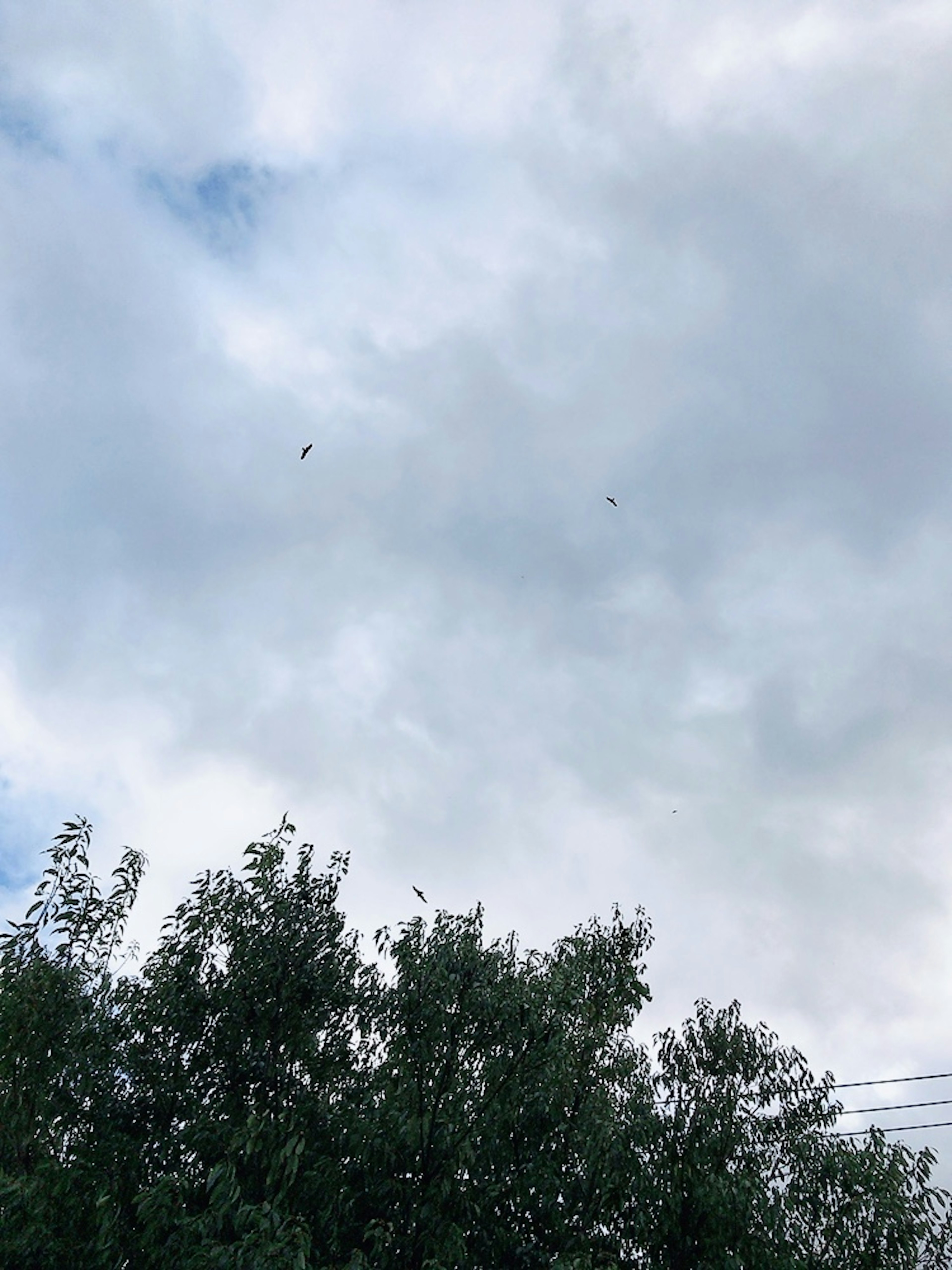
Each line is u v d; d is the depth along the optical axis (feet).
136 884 47.98
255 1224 37.52
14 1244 36.70
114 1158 41.75
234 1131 41.19
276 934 49.62
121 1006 47.39
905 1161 53.31
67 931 45.44
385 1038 46.80
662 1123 52.03
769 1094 54.49
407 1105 44.57
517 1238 44.21
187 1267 35.12
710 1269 45.24
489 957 48.73
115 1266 37.93
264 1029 46.65
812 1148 52.49
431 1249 40.14
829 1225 50.24
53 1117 42.60
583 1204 46.50
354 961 50.72
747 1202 47.65
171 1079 45.27
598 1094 50.03
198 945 49.06
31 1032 42.22
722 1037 56.03
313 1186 41.29
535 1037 46.14
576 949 59.82
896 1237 49.78
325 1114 46.06
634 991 58.44
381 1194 42.78
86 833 47.37
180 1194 38.86
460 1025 45.50
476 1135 45.03
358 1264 36.11
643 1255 46.65
